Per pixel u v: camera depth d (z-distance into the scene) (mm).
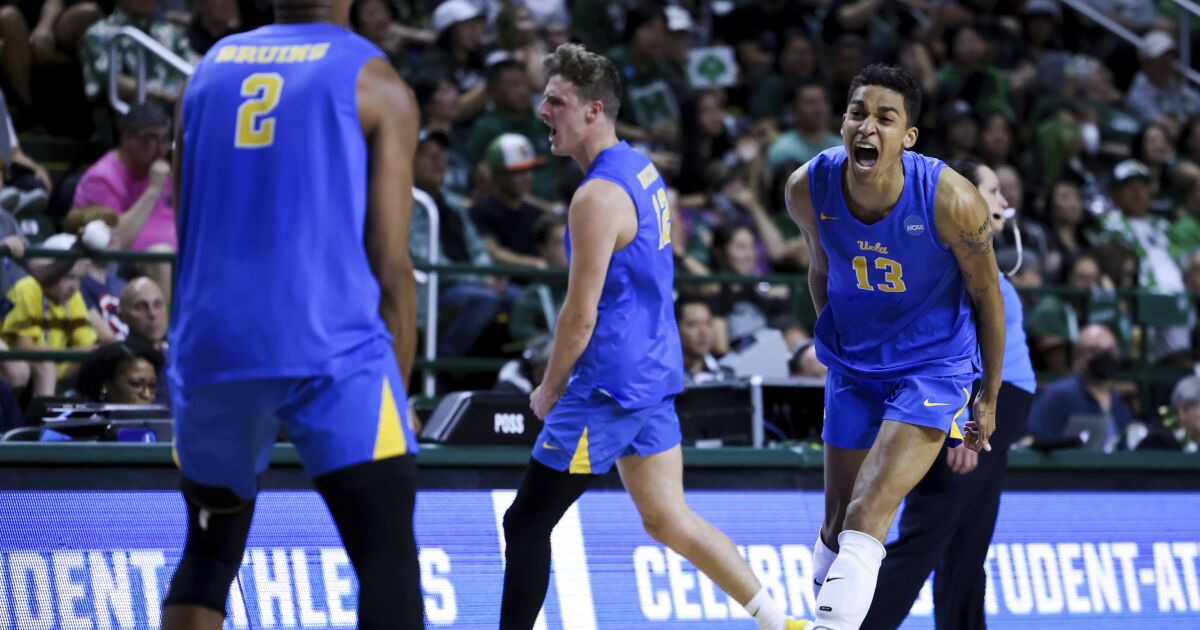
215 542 7359
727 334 17000
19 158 18125
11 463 10492
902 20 30094
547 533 10219
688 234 20828
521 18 23719
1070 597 13391
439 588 11461
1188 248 23984
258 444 7137
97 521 10664
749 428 13344
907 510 11664
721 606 12375
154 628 10656
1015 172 25016
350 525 6840
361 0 22844
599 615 11867
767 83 26297
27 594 10336
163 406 12641
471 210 19016
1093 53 31094
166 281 15875
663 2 25672
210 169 6910
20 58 20453
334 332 6762
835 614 9539
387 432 6863
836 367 10508
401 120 6992
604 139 10195
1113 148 28234
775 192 22188
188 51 20828
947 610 12266
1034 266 20391
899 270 9867
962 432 10297
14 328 14594
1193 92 30203
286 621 10984
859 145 9352
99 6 21312
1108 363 16344
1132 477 13953
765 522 12633
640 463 10297
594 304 9812
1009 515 13367
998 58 28578
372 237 6992
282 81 6934
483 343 17328
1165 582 13820
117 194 16859
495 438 12023
